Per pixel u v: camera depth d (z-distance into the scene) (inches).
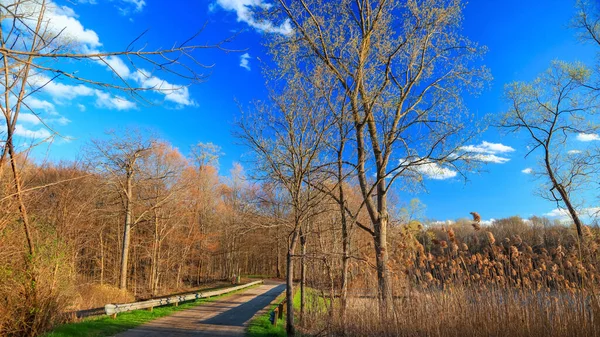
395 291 372.2
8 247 333.7
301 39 459.5
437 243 360.8
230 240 1477.6
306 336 425.4
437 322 328.8
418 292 354.3
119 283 1082.7
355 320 394.0
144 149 1007.0
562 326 293.6
